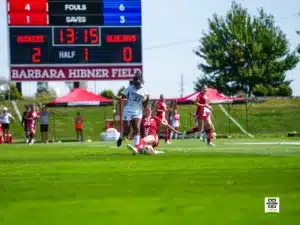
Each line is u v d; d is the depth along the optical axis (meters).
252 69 155.38
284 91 155.25
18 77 66.75
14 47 66.88
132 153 30.44
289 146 37.09
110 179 16.67
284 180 14.98
